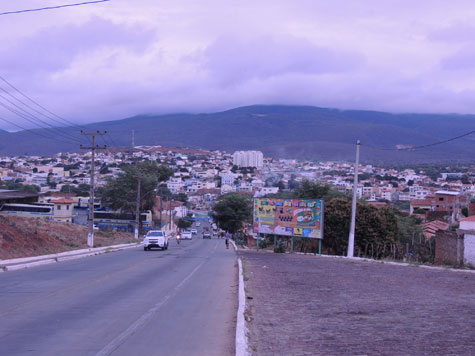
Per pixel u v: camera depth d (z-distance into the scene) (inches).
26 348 305.6
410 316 425.4
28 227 1408.7
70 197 3548.2
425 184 6884.8
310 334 351.9
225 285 642.8
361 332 359.3
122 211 3100.4
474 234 970.1
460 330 366.6
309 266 975.6
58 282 647.8
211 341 331.0
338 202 1569.9
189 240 2819.9
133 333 350.9
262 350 306.2
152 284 642.8
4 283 634.2
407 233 1758.1
